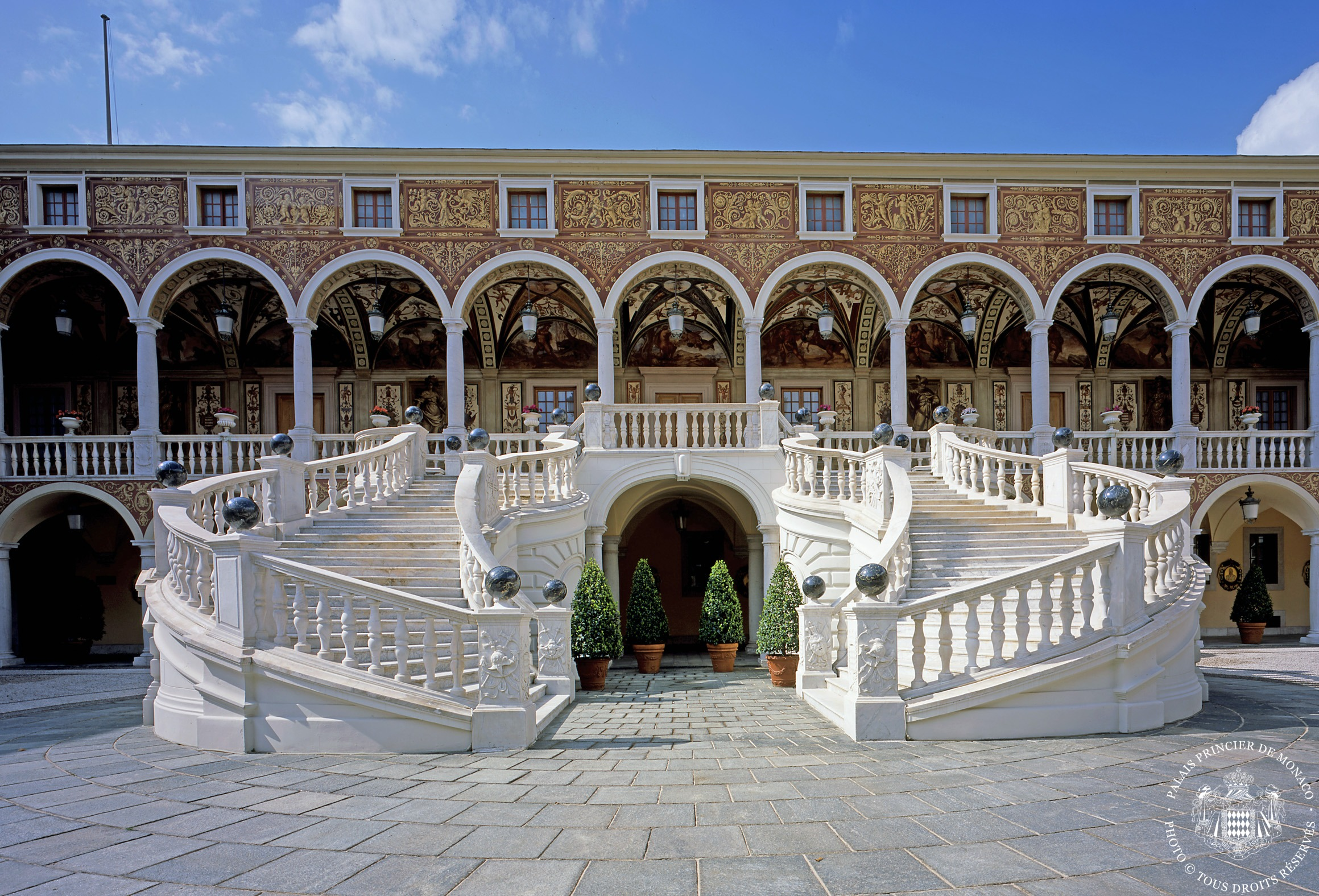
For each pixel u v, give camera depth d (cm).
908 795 530
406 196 1730
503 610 691
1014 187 1780
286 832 466
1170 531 856
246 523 729
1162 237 1767
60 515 1941
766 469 1534
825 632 990
